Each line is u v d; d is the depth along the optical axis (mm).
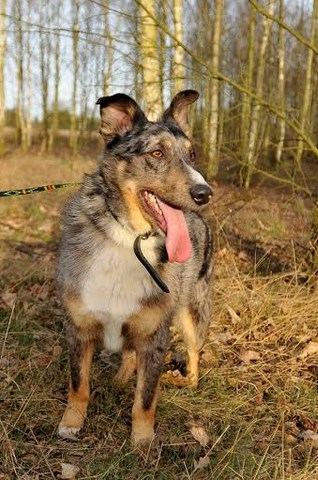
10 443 1262
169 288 1370
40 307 2004
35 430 1367
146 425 1350
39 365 1611
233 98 3262
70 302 1358
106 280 1327
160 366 1373
